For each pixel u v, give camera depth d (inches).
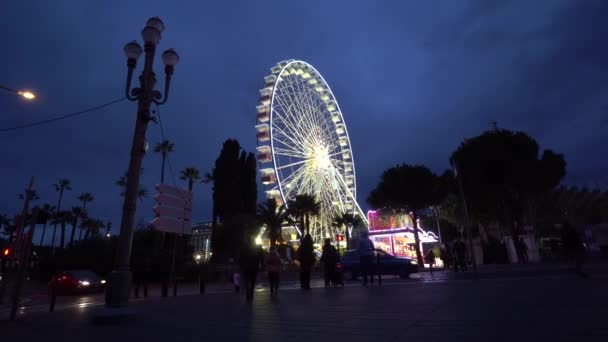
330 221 1990.7
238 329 230.5
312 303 361.7
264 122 1667.1
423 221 2637.8
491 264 1327.5
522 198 1492.4
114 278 307.9
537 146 1449.3
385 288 494.0
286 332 211.5
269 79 1779.0
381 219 2048.5
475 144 1493.6
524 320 200.2
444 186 1809.8
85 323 297.1
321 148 1878.7
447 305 277.6
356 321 233.3
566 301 259.3
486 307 254.8
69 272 980.6
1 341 222.5
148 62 367.9
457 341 161.6
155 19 374.9
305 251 604.1
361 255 599.8
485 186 1459.2
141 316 320.8
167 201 510.3
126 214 327.0
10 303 721.6
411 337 175.6
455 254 964.0
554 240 1584.6
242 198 1991.9
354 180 2075.5
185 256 1692.9
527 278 504.7
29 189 568.7
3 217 2509.8
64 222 3105.3
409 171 1788.9
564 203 2336.4
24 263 393.1
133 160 341.7
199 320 281.4
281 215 1878.7
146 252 1376.7
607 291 297.7
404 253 2010.3
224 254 1692.9
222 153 2026.3
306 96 1953.7
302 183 1804.9
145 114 353.4
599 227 1241.4
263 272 1424.7
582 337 156.1
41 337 232.8
